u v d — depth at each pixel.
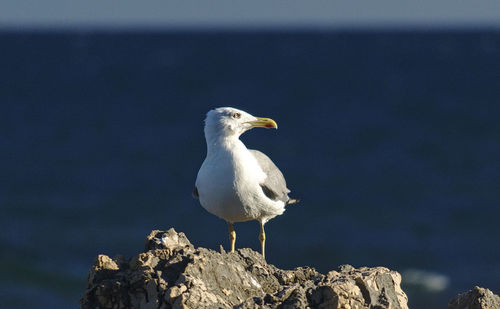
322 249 23.73
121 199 30.27
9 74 96.00
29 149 42.53
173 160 39.44
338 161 38.88
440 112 59.03
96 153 41.41
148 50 158.62
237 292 7.38
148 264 7.41
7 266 20.98
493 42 184.50
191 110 62.53
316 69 105.06
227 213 9.70
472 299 7.89
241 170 9.38
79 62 120.12
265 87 81.31
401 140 45.72
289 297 6.96
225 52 149.75
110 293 7.18
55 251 23.11
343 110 61.56
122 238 24.81
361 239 24.77
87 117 57.25
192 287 6.95
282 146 43.25
